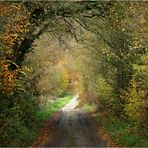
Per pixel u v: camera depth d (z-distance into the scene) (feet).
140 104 80.38
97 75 150.30
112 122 113.80
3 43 61.77
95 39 120.26
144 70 76.07
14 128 79.46
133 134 84.23
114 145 77.92
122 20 86.33
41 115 155.84
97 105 190.60
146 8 75.77
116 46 104.27
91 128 112.68
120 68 111.75
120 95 109.29
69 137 91.61
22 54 90.58
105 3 89.97
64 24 98.94
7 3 66.90
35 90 132.98
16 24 66.13
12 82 64.03
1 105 76.18
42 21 93.56
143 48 80.64
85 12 94.99
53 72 200.64
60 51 155.74
